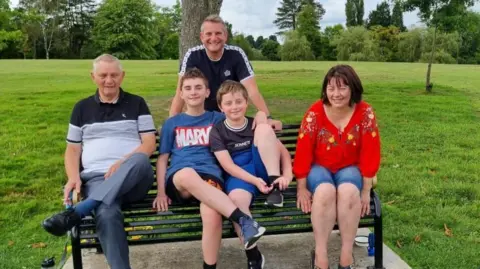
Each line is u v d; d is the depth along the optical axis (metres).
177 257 3.86
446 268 3.75
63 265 3.76
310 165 3.44
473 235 4.39
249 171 3.45
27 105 10.80
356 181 3.29
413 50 45.22
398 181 5.95
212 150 3.46
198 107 3.62
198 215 3.47
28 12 57.81
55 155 7.07
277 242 4.06
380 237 3.51
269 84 15.66
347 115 3.39
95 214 3.11
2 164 6.50
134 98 3.73
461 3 12.70
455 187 5.64
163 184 3.46
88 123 3.63
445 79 18.77
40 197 5.58
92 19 64.38
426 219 4.76
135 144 3.68
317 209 3.17
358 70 23.33
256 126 3.50
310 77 18.52
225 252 3.91
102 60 3.55
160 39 65.75
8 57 55.12
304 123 3.42
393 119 9.98
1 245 4.34
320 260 3.21
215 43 3.97
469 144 7.98
